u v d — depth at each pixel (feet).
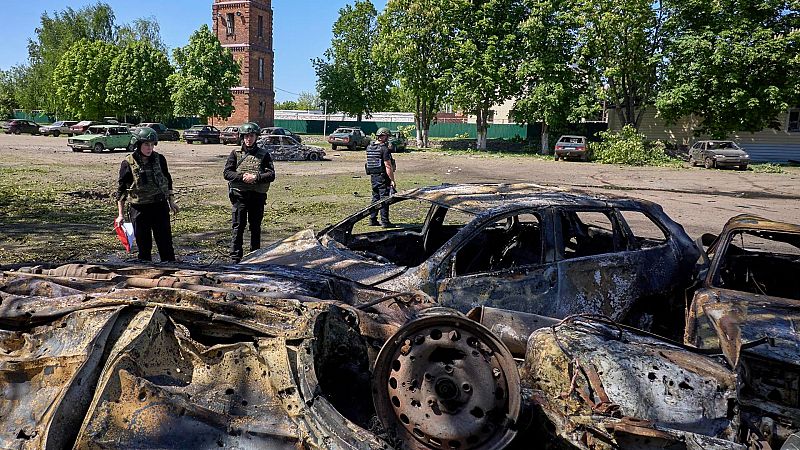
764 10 99.81
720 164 92.68
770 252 17.13
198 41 162.20
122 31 241.76
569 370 10.27
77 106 188.14
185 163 83.10
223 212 40.40
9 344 9.91
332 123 212.84
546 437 10.32
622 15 110.11
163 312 9.91
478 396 9.28
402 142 127.44
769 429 10.47
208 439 8.89
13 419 9.04
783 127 114.11
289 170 76.54
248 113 196.54
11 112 244.83
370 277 14.83
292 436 8.87
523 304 14.88
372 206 19.02
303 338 9.57
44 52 229.86
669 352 10.87
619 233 16.97
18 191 47.70
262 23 199.21
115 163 80.84
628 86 117.39
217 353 9.67
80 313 9.89
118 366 9.06
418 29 128.26
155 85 178.60
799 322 11.87
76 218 36.58
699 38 101.19
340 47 180.14
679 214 43.29
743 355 10.99
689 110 105.81
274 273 12.67
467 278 14.69
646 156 104.47
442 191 17.94
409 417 9.20
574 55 118.52
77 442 8.54
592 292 15.65
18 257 25.58
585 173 81.66
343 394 10.37
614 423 9.43
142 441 8.66
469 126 185.88
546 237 15.66
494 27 123.65
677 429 9.57
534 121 123.65
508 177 72.02
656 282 16.61
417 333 9.41
